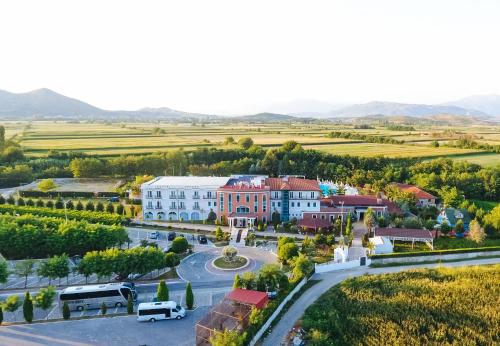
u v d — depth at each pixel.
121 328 61.66
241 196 117.31
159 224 118.88
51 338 58.56
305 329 60.59
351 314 65.19
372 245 94.44
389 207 123.81
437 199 144.25
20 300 70.62
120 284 71.44
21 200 136.38
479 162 196.88
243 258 92.69
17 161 194.50
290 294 71.06
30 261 77.56
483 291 72.69
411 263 90.19
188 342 57.72
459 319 64.00
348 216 113.12
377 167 185.62
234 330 54.91
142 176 171.38
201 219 123.25
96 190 162.12
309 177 178.75
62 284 78.94
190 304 67.75
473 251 93.31
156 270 86.31
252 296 65.88
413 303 68.38
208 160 199.62
